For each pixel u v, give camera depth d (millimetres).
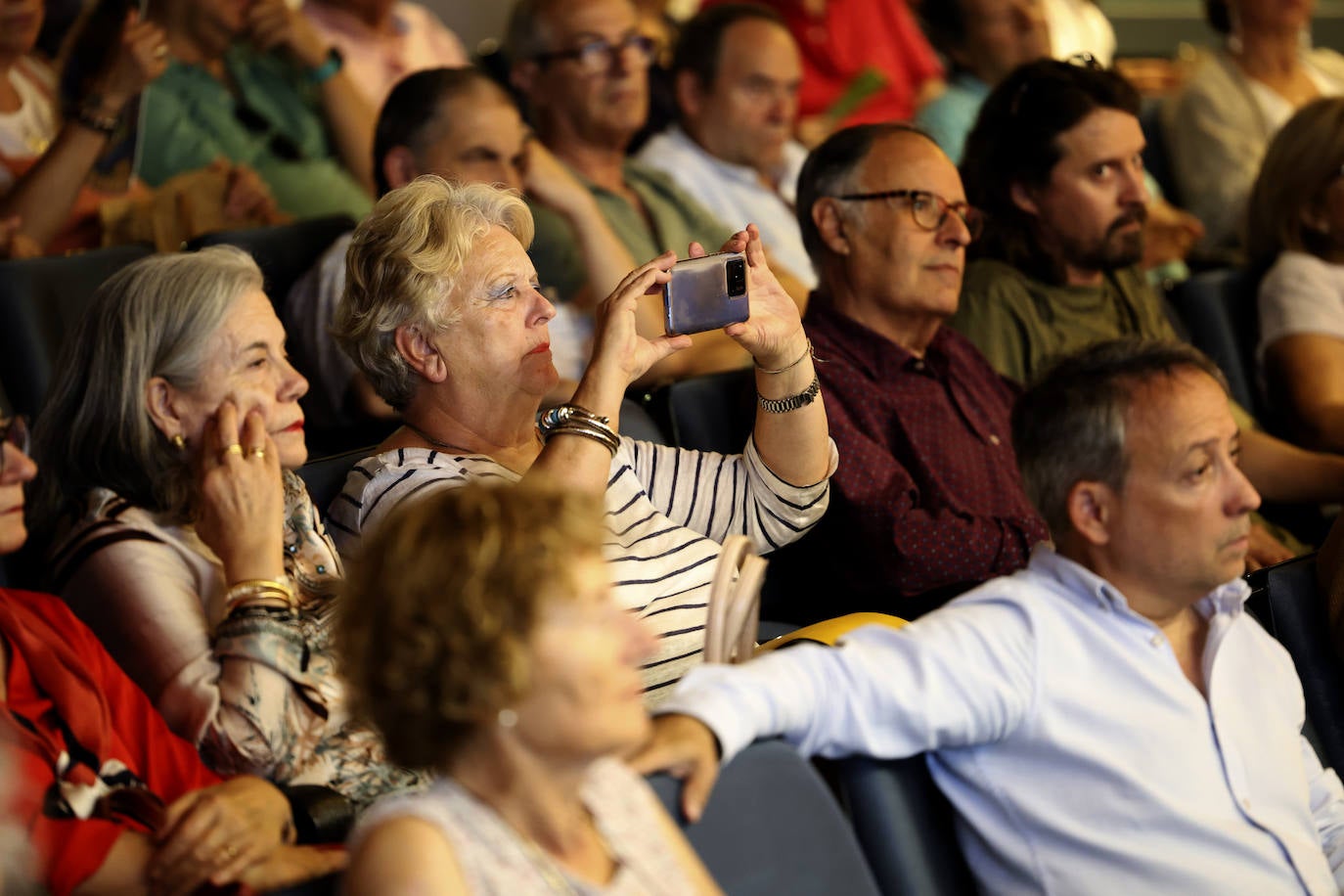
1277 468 7020
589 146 8914
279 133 8977
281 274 7020
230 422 3965
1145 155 11523
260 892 3074
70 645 3617
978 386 6344
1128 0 15383
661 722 3158
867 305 6152
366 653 2574
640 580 4773
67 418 4109
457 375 4699
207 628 3951
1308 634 4391
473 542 2531
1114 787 3553
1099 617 3674
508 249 4723
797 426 5184
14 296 6195
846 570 5738
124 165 8000
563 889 2646
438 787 2664
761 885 3121
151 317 4074
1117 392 3648
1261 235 8383
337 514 4707
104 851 3137
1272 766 3756
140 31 7543
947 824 3676
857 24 11789
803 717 3340
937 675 3484
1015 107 7188
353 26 10227
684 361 7406
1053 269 7199
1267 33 11344
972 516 5785
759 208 9266
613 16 8734
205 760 3799
